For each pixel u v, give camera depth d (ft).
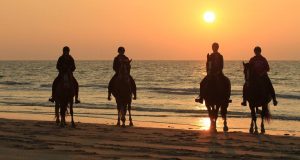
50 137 48.83
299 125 73.41
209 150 41.63
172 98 137.18
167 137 51.44
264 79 56.34
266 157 37.76
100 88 188.03
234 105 111.04
